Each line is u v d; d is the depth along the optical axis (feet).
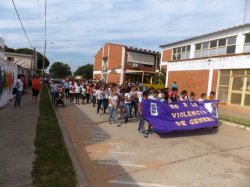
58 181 18.58
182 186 20.13
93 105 66.90
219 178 21.88
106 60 180.96
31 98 77.00
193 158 26.78
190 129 37.47
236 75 67.62
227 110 64.39
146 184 20.29
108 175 21.83
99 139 33.19
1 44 100.53
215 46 82.89
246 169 24.08
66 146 27.07
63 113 53.52
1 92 51.49
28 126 35.58
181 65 89.51
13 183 18.12
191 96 42.19
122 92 50.60
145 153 28.04
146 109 36.65
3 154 23.76
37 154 24.08
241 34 71.97
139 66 162.40
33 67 196.75
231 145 31.99
